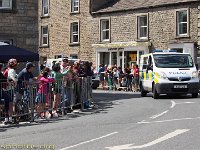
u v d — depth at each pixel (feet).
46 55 164.04
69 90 60.64
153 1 133.39
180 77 76.84
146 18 133.80
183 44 124.88
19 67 88.53
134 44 135.23
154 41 131.13
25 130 44.60
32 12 95.09
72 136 39.32
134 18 136.15
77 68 67.31
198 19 122.01
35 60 64.90
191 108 59.67
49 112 55.88
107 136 38.55
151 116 52.49
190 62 80.53
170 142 34.60
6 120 49.96
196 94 79.36
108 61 144.97
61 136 39.60
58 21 159.33
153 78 79.36
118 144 34.40
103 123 47.67
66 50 156.56
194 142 34.30
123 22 139.23
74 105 62.08
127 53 138.82
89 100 67.36
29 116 52.37
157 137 37.04
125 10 138.10
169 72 77.46
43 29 165.07
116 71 123.75
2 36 92.02
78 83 63.62
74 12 153.69
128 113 56.85
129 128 43.09
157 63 80.33
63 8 157.38
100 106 68.44
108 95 94.27
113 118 51.98
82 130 42.91
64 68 64.39
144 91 86.74
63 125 47.42
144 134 38.88
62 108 58.34
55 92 56.90
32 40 94.99
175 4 126.00
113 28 142.31
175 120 47.83
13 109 50.62
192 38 123.34
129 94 98.22
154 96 78.79
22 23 94.07
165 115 52.90
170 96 84.33
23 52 64.03
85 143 35.42
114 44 141.18
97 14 146.82
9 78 50.72
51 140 37.55
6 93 50.03
